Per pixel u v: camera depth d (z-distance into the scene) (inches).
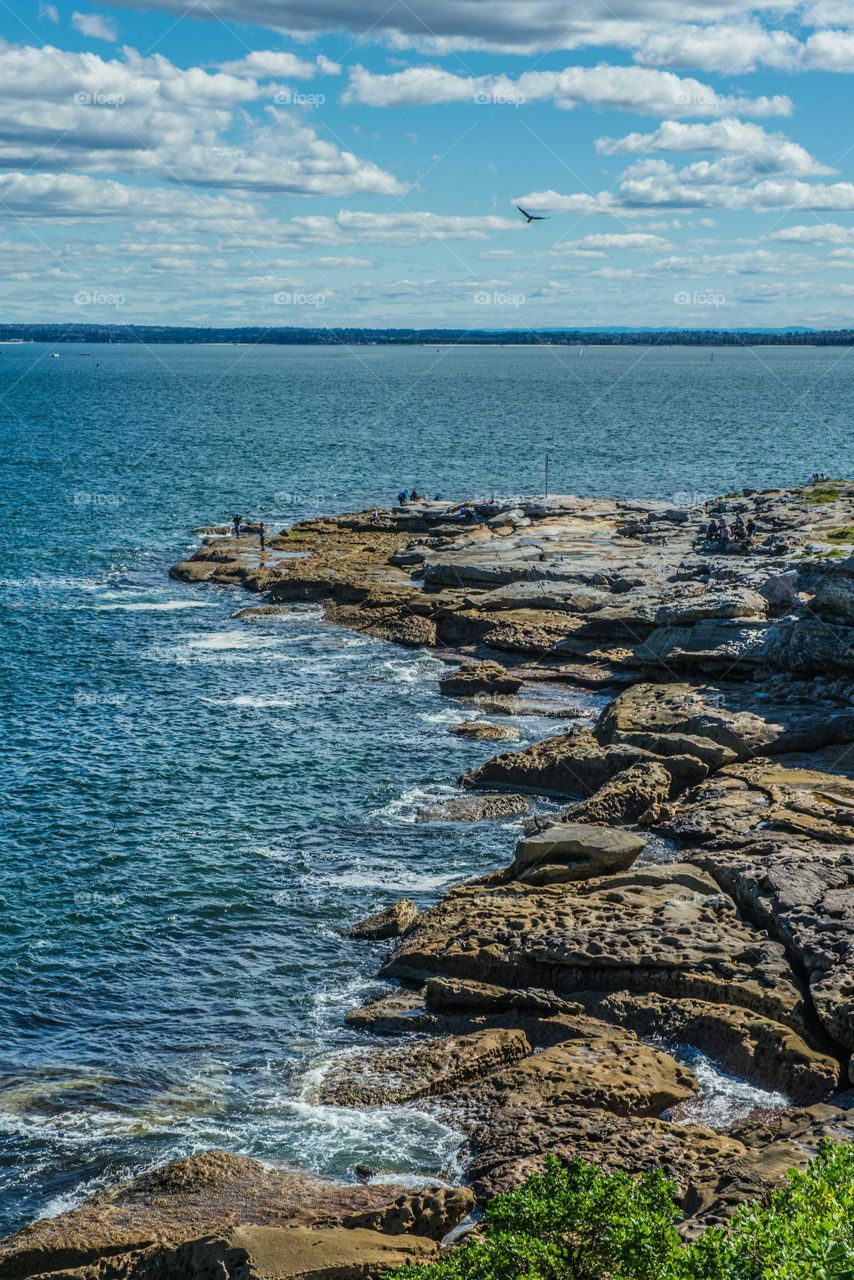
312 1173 1007.6
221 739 2062.0
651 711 1983.3
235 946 1400.1
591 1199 773.9
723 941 1257.4
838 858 1414.9
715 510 3666.3
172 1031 1234.6
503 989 1234.6
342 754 2003.0
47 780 1860.2
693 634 2225.6
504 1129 1013.8
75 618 2886.3
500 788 1857.8
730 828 1558.8
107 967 1350.9
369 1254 838.5
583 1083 1063.6
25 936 1408.7
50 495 4731.8
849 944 1203.9
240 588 3223.4
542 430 7544.3
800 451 6314.0
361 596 2965.1
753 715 1911.9
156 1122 1086.4
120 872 1566.2
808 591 2329.0
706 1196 879.1
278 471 5521.7
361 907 1488.7
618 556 3048.7
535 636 2532.0
